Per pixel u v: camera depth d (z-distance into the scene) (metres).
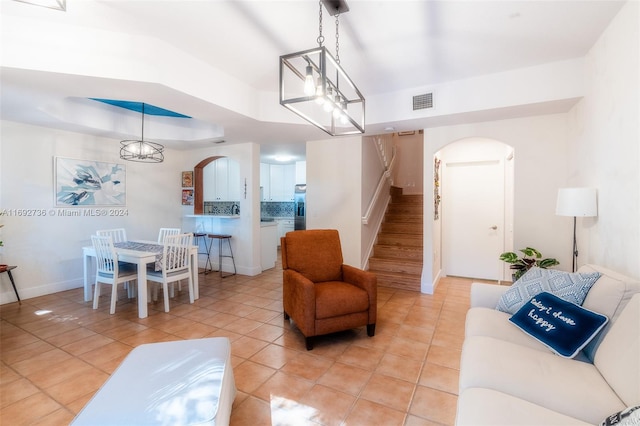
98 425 1.21
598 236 2.55
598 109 2.52
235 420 1.80
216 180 6.27
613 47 2.24
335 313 2.70
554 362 1.55
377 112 3.79
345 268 3.27
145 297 3.39
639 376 1.20
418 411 1.88
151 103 3.02
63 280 4.38
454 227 5.16
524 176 3.58
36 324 3.18
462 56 2.79
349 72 3.12
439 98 3.44
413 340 2.84
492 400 1.25
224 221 5.62
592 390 1.33
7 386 2.14
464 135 3.88
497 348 1.67
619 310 1.63
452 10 2.11
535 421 1.13
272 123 3.80
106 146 4.84
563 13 2.15
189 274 3.88
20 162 3.94
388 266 4.81
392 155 6.90
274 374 2.28
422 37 2.46
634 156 1.99
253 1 2.02
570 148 3.25
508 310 2.21
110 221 4.92
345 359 2.50
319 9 2.08
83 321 3.27
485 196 4.95
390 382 2.18
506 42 2.54
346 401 1.97
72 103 3.92
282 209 8.18
